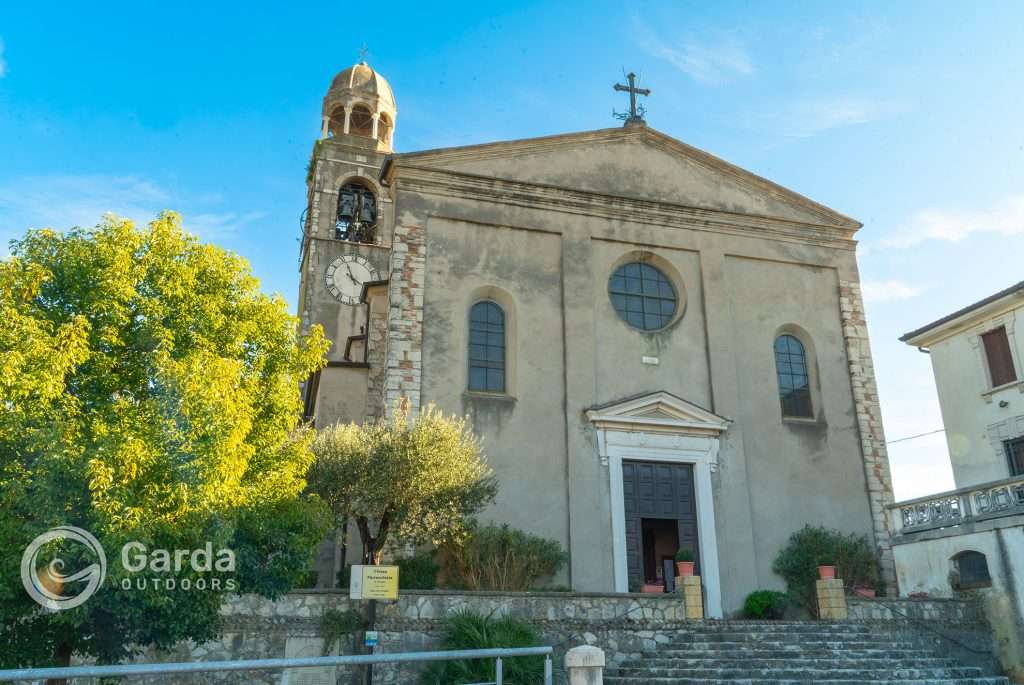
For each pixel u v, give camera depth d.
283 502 11.88
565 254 21.25
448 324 19.77
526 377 19.86
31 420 9.40
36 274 10.27
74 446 9.34
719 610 19.00
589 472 19.38
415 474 15.60
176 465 9.87
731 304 22.39
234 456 10.41
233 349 11.59
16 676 4.58
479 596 14.59
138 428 9.92
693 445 20.34
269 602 13.73
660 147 23.55
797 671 13.54
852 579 19.66
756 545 20.05
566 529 18.81
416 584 16.38
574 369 20.19
